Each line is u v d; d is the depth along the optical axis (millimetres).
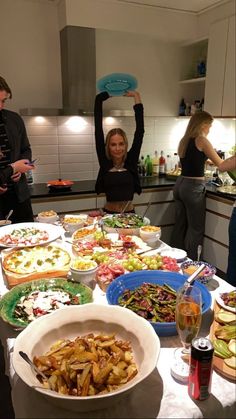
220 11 3279
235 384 849
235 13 3027
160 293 1176
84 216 2111
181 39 3627
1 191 2297
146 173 3914
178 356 931
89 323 1002
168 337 1035
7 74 3223
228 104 3207
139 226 1878
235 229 2396
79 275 1302
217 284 1349
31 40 3232
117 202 2486
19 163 2264
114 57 3572
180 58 3906
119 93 2537
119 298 1183
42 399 809
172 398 811
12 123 2439
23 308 1116
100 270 1359
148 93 3836
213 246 3301
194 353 776
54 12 3246
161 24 3447
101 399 712
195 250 3273
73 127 3525
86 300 1155
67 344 915
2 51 3158
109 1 3141
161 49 3779
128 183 2492
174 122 4074
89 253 1557
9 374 981
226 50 3152
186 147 3025
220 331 987
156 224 3613
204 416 776
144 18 3346
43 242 1681
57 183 3207
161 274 1297
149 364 808
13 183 2465
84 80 3232
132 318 979
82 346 891
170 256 1552
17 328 1044
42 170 3506
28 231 1834
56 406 782
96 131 2500
